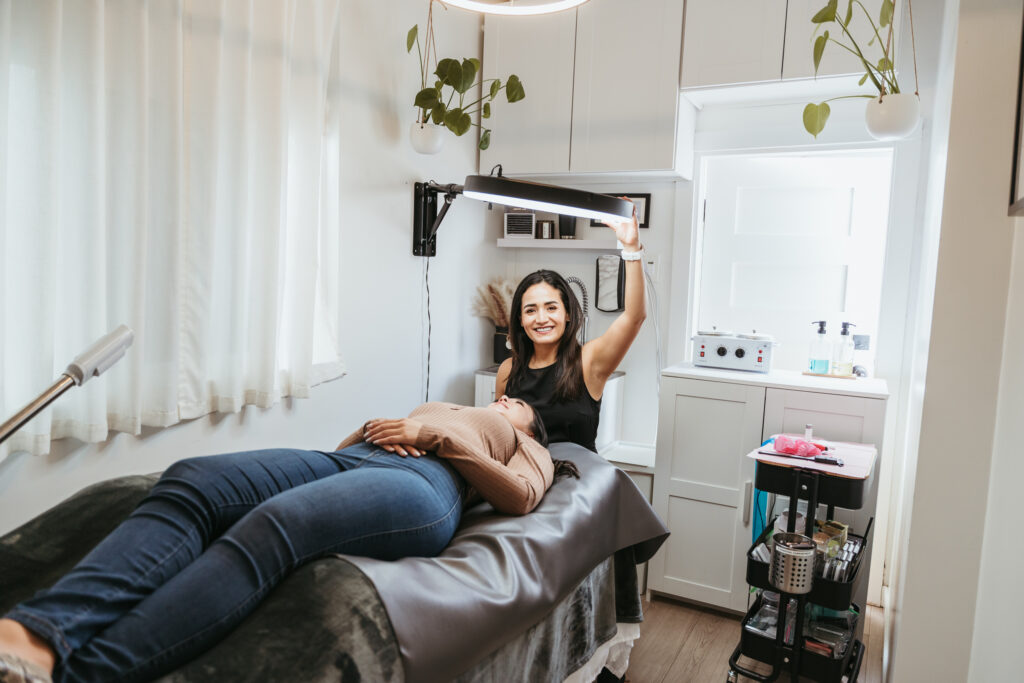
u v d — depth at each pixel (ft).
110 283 5.88
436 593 4.27
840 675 6.72
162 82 6.01
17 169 5.21
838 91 9.39
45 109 5.14
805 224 10.25
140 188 5.82
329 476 4.91
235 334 6.89
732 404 8.77
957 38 5.83
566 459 7.07
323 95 7.72
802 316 10.33
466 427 6.24
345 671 3.61
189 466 4.39
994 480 5.67
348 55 8.48
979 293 5.84
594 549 6.12
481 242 11.56
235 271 6.84
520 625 4.84
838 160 9.98
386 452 5.56
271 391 7.22
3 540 4.20
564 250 11.71
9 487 5.41
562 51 10.37
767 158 10.37
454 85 9.03
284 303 7.64
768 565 6.89
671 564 9.20
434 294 10.46
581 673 6.17
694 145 10.53
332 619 3.71
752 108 10.09
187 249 6.42
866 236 9.90
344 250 8.68
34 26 5.12
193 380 6.55
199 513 4.18
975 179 5.82
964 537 5.96
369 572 4.05
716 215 10.75
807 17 8.77
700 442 8.97
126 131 5.78
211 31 6.39
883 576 9.46
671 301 10.84
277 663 3.47
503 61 10.85
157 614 3.45
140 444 6.37
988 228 5.80
